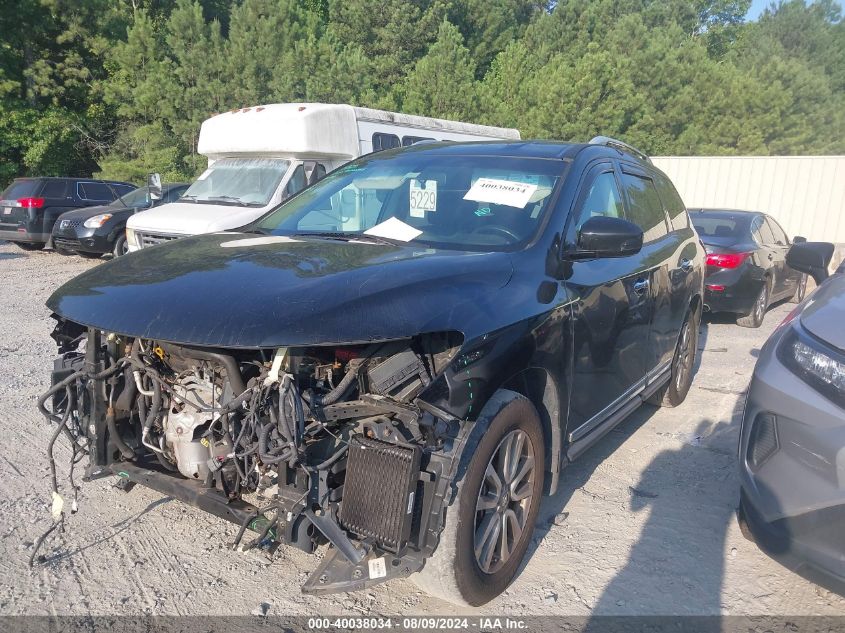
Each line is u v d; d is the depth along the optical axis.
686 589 3.07
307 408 2.43
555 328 3.05
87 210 13.52
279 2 26.58
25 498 3.69
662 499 3.95
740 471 3.04
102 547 3.27
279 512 2.45
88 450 3.15
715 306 8.81
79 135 28.25
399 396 2.50
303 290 2.47
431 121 12.01
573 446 3.45
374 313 2.40
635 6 50.88
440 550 2.56
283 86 24.44
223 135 10.44
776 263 9.78
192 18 25.20
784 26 50.97
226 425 2.53
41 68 26.91
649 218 4.75
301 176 9.88
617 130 28.34
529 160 3.89
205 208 9.34
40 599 2.87
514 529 2.99
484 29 41.88
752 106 33.81
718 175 19.59
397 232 3.44
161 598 2.90
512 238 3.31
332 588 2.37
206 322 2.36
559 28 41.66
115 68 28.23
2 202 14.72
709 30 56.84
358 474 2.44
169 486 2.82
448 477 2.47
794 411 2.74
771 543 2.81
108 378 3.01
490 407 2.73
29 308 8.87
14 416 4.88
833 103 37.19
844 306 2.97
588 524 3.63
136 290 2.65
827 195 18.56
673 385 5.45
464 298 2.66
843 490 2.54
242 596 2.95
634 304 3.99
